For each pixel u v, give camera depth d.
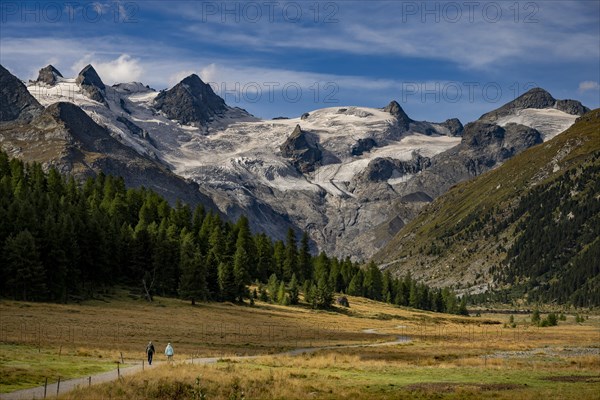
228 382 53.53
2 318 117.56
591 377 66.06
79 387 47.97
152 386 49.91
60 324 116.62
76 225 169.12
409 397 51.59
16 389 48.19
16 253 149.75
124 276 184.50
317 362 75.69
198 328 132.50
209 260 195.25
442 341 128.00
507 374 68.19
